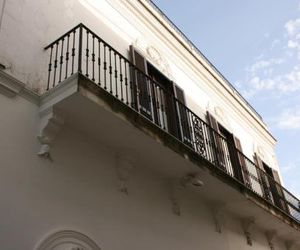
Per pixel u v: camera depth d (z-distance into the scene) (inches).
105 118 257.8
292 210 525.3
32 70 262.1
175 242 308.7
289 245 503.2
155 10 447.8
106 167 277.7
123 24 387.5
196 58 486.9
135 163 299.4
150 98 347.9
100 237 246.8
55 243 219.5
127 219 274.1
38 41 277.4
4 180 211.8
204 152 364.2
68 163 251.4
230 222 402.0
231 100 544.7
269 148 635.5
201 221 355.3
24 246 204.7
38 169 231.9
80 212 242.7
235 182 360.8
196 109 450.6
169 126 361.7
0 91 234.1
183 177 330.3
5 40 253.9
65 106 244.8
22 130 235.0
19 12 274.1
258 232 450.9
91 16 346.3
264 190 466.0
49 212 225.0
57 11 308.7
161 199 317.7
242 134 551.5
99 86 250.5
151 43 420.2
